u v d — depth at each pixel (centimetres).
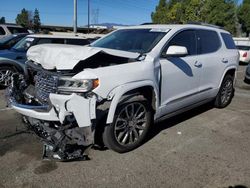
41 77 400
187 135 514
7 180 356
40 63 410
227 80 676
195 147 465
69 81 362
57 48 407
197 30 572
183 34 528
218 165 410
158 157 426
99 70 377
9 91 438
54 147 369
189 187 355
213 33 630
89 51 389
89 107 360
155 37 493
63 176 368
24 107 393
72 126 366
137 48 482
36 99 414
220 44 645
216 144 481
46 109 374
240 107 718
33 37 895
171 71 481
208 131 539
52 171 378
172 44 496
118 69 396
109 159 413
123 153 433
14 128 516
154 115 468
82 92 360
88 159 410
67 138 372
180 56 483
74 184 352
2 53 823
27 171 376
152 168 395
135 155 429
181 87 512
